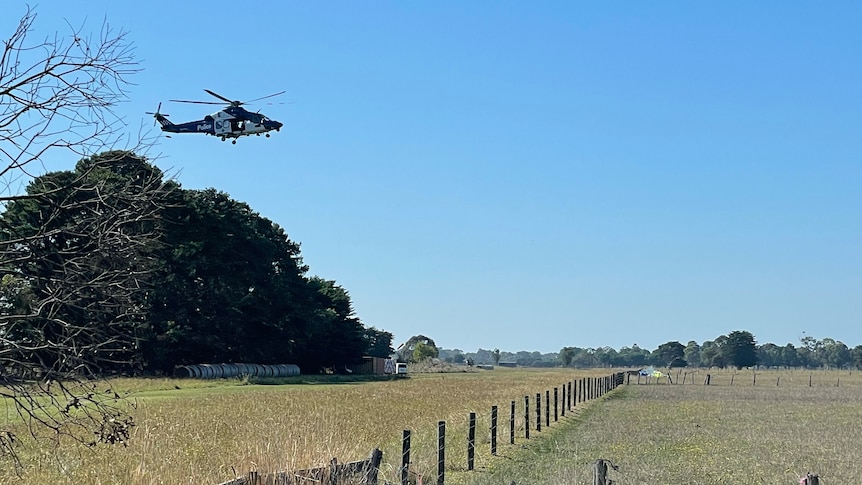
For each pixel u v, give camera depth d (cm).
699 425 3388
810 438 2881
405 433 1551
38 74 924
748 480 1903
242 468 1373
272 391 5153
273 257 9156
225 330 7619
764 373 14750
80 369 966
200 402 3753
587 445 2594
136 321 1091
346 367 10875
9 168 920
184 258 6919
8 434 1041
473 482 1803
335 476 1238
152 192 991
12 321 920
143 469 1425
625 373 10850
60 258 947
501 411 3669
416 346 18562
